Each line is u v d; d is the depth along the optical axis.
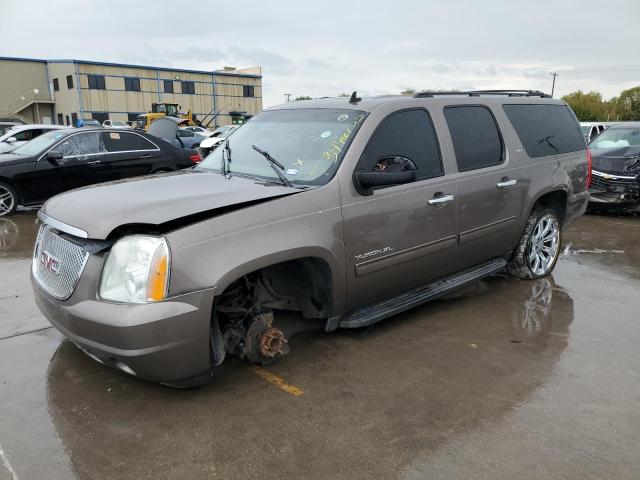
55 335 3.99
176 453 2.65
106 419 2.93
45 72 53.12
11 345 3.81
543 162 5.17
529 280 5.49
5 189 8.66
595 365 3.64
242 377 3.41
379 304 4.03
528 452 2.69
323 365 3.58
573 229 8.28
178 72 58.06
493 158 4.68
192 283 2.82
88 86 52.06
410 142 4.01
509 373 3.51
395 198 3.77
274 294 3.56
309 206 3.33
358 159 3.62
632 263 6.25
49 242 3.29
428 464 2.60
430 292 4.30
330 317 3.61
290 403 3.12
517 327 4.28
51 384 3.28
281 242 3.14
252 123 4.50
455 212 4.24
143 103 56.06
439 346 3.91
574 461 2.62
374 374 3.47
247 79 64.38
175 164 10.19
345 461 2.62
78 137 9.19
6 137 14.10
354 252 3.56
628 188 8.86
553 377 3.46
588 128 18.45
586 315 4.56
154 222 2.82
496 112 4.82
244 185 3.48
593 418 3.00
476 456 2.66
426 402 3.15
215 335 3.15
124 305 2.78
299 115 4.21
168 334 2.78
